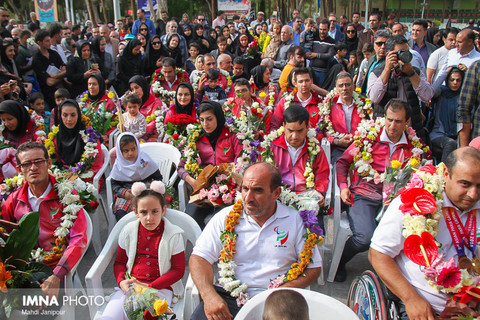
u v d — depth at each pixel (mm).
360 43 8797
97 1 31719
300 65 6121
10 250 2482
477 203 2254
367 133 3838
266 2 32844
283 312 1846
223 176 3559
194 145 4172
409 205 2230
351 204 3615
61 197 3041
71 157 4523
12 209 3131
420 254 2160
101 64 8805
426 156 3889
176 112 5406
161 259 2836
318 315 2162
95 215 4078
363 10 29578
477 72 4352
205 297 2373
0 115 4555
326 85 7512
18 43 7629
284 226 2592
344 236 3574
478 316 2070
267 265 2557
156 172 4238
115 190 4098
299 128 3646
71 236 2992
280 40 8797
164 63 6793
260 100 5496
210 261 2611
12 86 5836
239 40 10445
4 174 4191
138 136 5574
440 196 2266
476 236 2268
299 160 3775
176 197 4848
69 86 7875
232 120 4180
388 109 3703
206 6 32625
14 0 32688
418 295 2203
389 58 4453
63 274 2738
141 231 2896
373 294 2363
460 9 26844
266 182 2434
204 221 3814
